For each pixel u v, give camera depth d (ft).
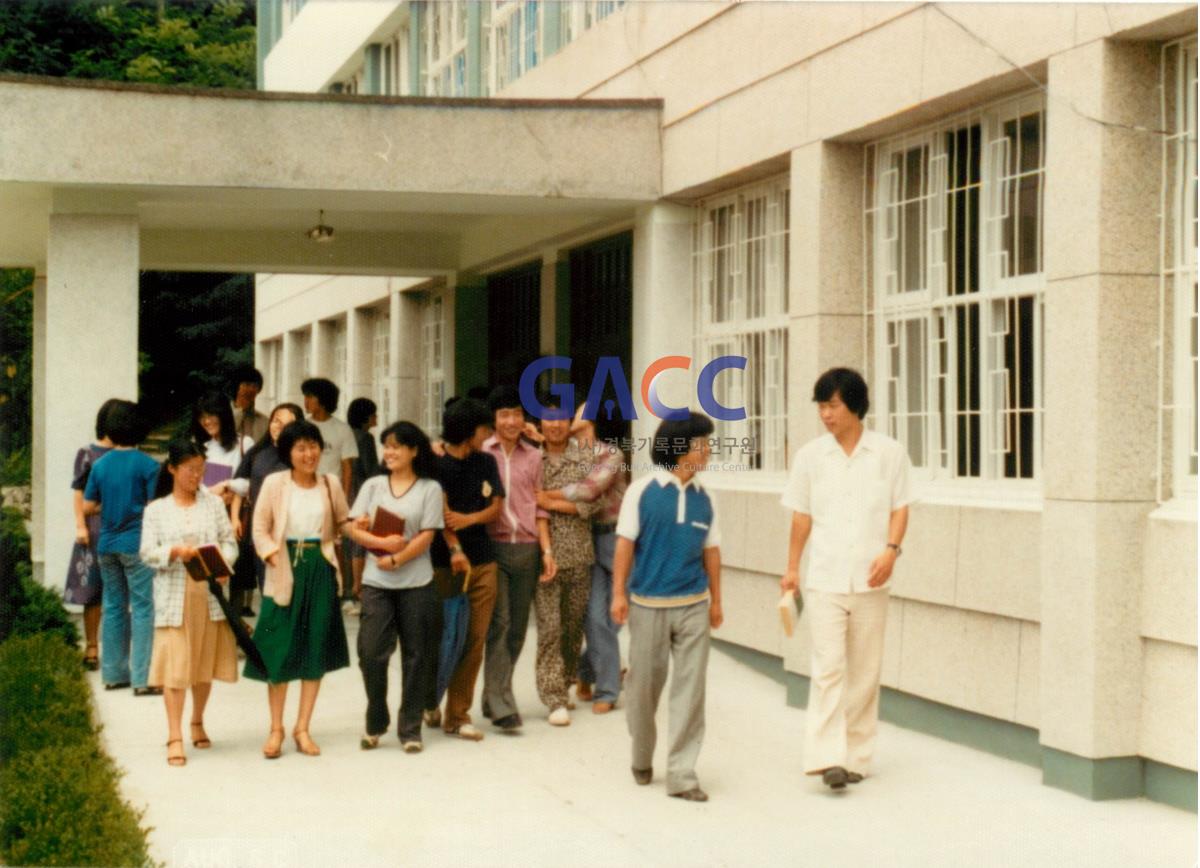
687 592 23.52
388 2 60.70
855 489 23.63
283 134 36.42
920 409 28.96
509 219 48.96
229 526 27.14
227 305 112.16
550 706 29.04
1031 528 24.71
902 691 28.32
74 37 90.12
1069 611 23.03
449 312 57.06
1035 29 23.93
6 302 73.82
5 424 70.90
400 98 36.88
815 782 24.56
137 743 27.68
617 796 23.81
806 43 30.94
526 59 47.73
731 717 29.99
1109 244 22.56
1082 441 22.77
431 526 26.55
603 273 44.11
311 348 81.20
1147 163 22.72
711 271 37.32
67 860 18.56
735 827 22.04
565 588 29.27
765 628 33.65
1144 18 21.70
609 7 41.52
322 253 54.70
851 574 23.57
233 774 25.29
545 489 28.99
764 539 33.37
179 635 26.05
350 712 30.63
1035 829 21.58
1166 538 22.24
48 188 36.73
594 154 37.50
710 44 35.04
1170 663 22.30
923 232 28.89
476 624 27.84
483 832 21.84
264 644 26.37
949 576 26.68
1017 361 26.00
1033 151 25.86
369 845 21.21
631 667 23.94
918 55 27.17
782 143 31.89
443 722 28.53
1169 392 22.76
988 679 25.89
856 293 30.66
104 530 31.50
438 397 60.64
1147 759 22.85
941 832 21.63
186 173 36.04
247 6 99.66
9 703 26.78
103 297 37.24
